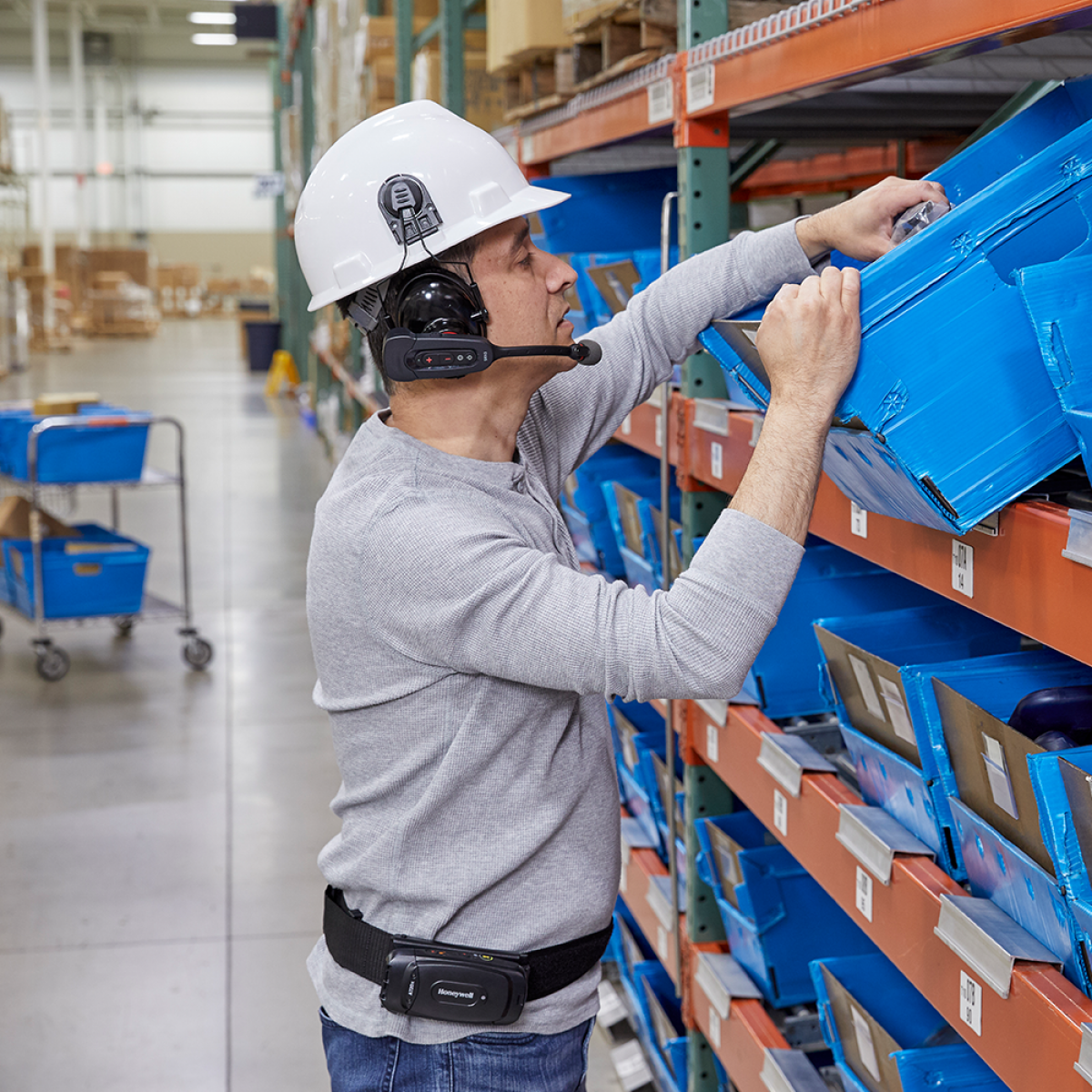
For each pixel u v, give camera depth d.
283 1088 2.59
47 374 17.22
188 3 29.38
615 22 2.23
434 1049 1.32
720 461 1.87
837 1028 1.72
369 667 1.28
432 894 1.30
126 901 3.37
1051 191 1.08
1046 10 1.06
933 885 1.32
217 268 33.16
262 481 9.55
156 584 6.68
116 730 4.62
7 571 5.40
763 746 1.80
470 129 1.29
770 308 1.12
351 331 8.79
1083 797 1.03
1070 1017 1.05
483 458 1.31
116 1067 2.66
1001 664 1.36
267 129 32.66
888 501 1.25
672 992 2.54
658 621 1.13
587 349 1.29
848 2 1.37
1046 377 1.06
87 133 31.67
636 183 3.04
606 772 1.38
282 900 3.37
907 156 3.04
